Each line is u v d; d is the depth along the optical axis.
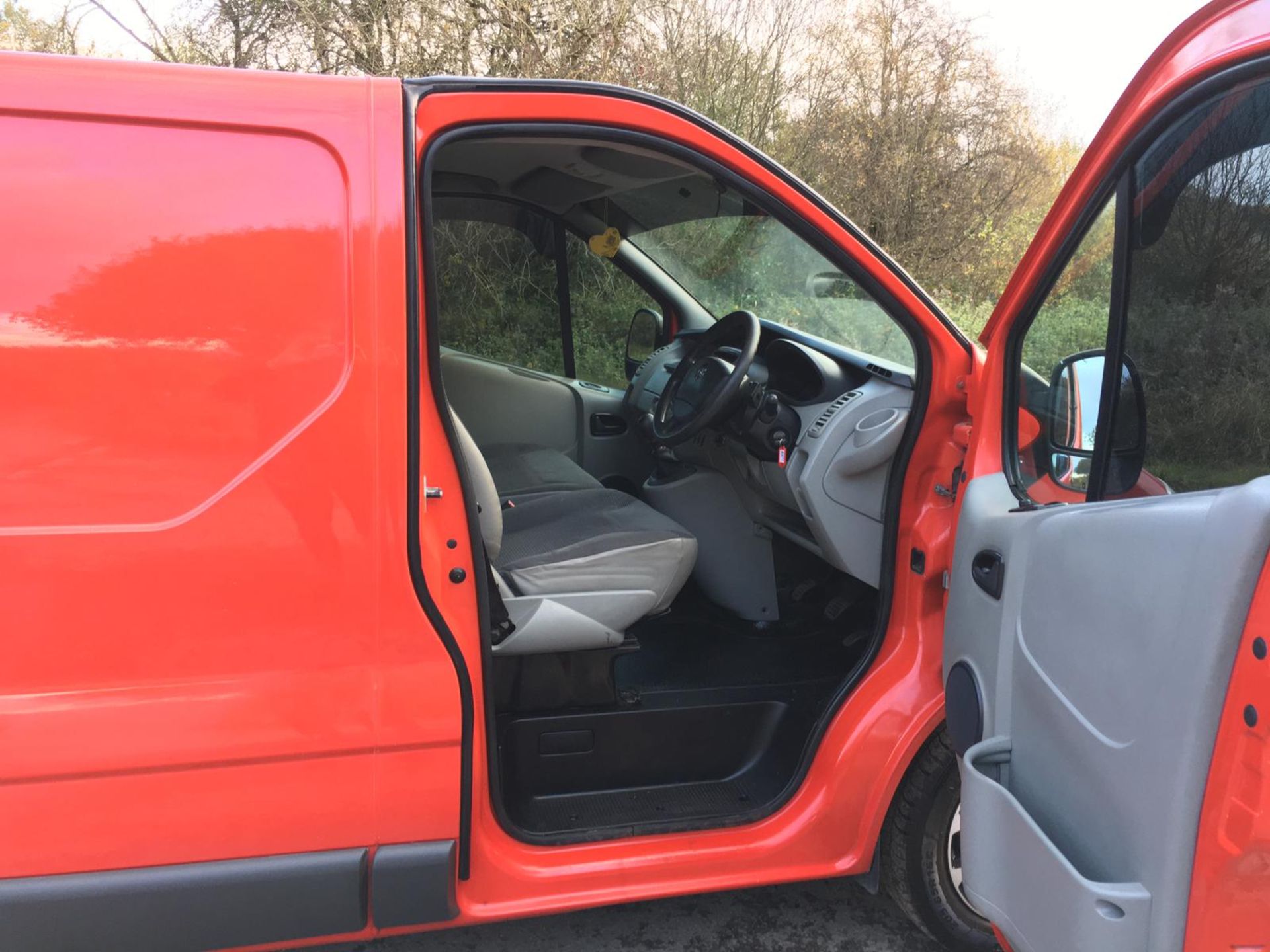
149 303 1.26
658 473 2.80
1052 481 1.46
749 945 1.97
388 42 6.79
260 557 1.32
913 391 1.95
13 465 1.23
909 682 1.76
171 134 1.28
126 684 1.29
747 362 2.08
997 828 1.28
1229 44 1.11
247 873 1.37
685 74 7.61
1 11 6.55
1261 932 0.94
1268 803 0.90
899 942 1.99
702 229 2.56
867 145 8.70
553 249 2.96
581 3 6.89
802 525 2.35
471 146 2.22
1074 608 1.23
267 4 6.61
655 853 1.68
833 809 1.74
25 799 1.28
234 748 1.34
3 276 1.22
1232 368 1.10
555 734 1.86
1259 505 0.92
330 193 1.33
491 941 1.97
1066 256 1.47
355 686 1.38
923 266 8.38
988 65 8.91
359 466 1.35
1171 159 1.21
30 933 1.31
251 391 1.30
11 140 1.22
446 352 2.98
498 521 1.67
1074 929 1.09
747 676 2.11
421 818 1.44
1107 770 1.13
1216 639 0.95
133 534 1.27
